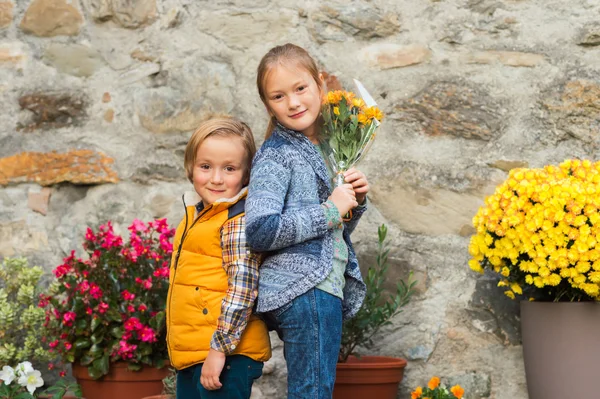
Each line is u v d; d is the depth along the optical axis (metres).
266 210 2.37
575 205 2.79
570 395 2.86
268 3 3.57
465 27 3.41
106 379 3.16
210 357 2.42
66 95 3.67
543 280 2.85
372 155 3.44
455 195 3.36
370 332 3.34
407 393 3.33
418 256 3.38
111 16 3.67
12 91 3.71
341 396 3.09
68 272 3.34
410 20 3.46
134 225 3.29
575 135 3.29
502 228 2.92
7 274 3.44
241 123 2.67
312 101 2.53
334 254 2.52
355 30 3.49
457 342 3.32
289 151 2.51
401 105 3.44
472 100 3.38
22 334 3.52
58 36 3.70
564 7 3.34
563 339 2.85
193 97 3.60
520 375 3.27
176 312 2.53
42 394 3.26
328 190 2.58
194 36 3.62
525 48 3.36
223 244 2.49
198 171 2.59
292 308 2.42
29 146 3.67
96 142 3.64
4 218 3.65
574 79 3.31
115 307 3.17
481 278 3.32
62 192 3.67
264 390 3.43
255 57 3.57
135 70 3.65
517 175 2.97
